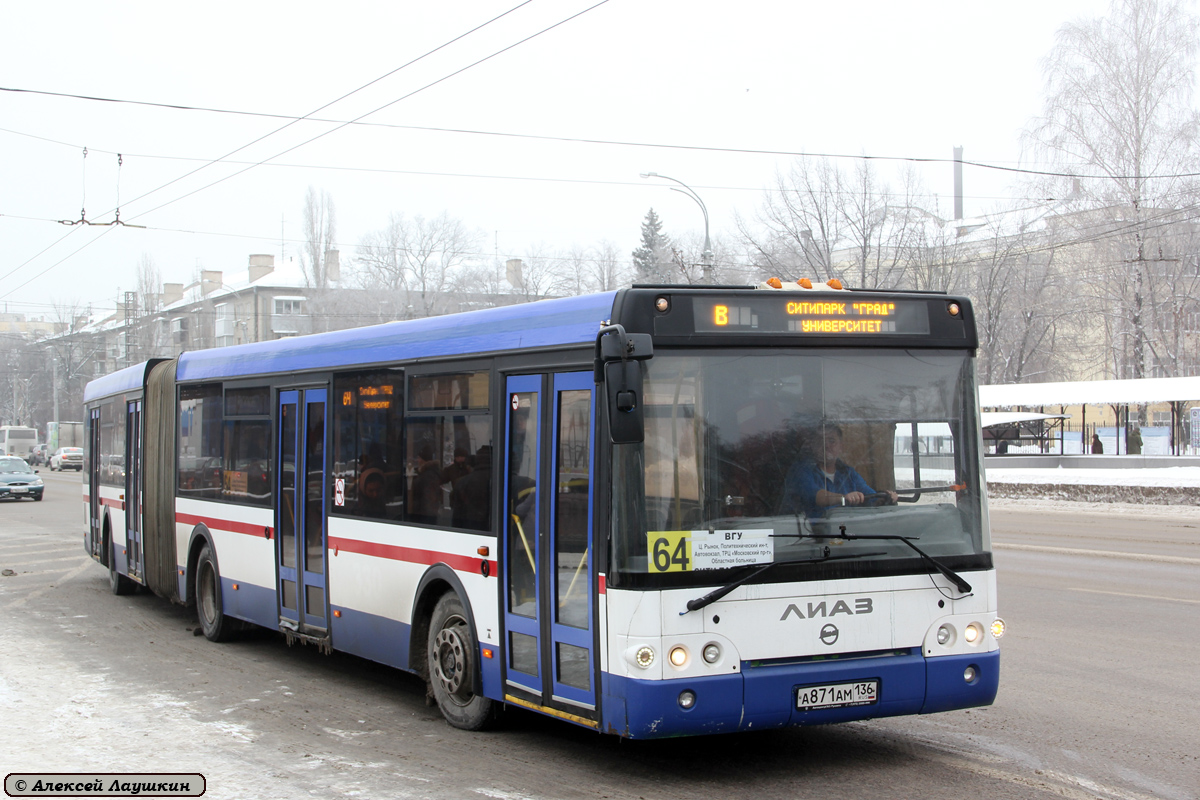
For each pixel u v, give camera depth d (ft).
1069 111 133.39
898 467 20.90
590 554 20.21
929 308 21.65
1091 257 140.67
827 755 22.06
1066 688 27.07
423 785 20.06
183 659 34.04
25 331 520.42
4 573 58.23
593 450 20.39
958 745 22.53
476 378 24.36
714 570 19.45
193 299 274.77
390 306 198.39
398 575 26.86
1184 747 21.97
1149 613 37.60
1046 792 19.31
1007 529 73.41
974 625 21.01
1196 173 128.77
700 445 19.76
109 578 55.42
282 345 33.94
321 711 26.58
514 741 23.44
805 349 20.63
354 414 29.43
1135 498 93.97
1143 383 127.85
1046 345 156.15
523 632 22.40
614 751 22.56
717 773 20.84
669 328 19.89
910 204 150.10
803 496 20.17
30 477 127.85
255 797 19.36
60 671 31.81
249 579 34.91
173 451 41.60
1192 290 133.28
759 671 19.43
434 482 25.71
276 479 33.37
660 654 19.04
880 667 20.12
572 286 226.58
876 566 20.38
